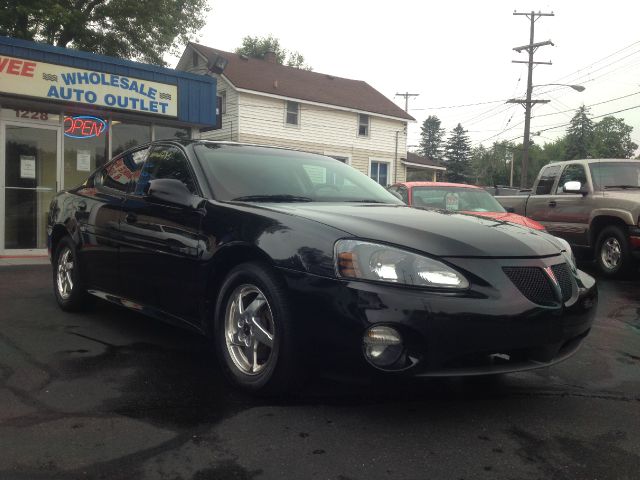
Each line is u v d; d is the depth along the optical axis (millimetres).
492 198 8273
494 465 2439
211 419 2832
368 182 4574
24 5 19172
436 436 2709
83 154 9898
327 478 2297
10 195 9250
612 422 2941
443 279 2695
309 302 2799
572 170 9258
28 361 3686
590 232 8625
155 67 9992
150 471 2312
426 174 46375
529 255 2947
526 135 31734
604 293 7070
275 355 2924
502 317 2695
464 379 3553
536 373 3738
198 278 3453
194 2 23812
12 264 8273
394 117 29500
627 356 4234
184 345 4145
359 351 2652
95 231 4570
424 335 2619
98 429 2689
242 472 2322
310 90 27594
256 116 25125
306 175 4207
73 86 9086
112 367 3609
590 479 2336
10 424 2723
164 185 3703
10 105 9078
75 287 4914
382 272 2691
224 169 3877
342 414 2930
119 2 21422
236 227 3254
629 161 9031
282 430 2723
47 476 2250
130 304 4195
